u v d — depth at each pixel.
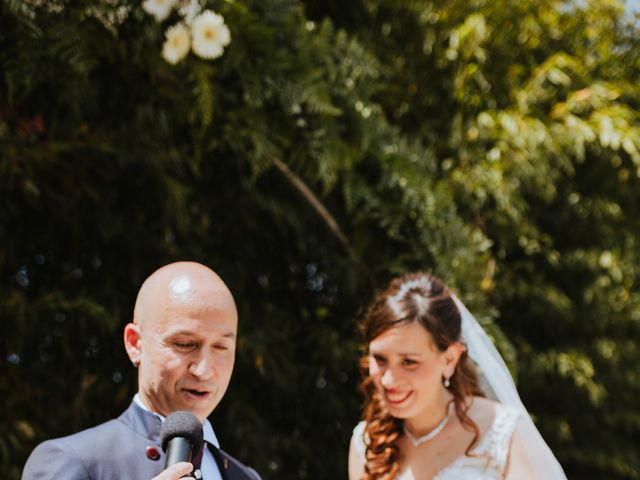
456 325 2.86
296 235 3.98
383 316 2.83
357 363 4.07
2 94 3.12
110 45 3.14
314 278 4.12
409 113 4.68
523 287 4.80
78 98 3.10
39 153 3.17
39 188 3.40
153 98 3.33
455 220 3.89
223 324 1.89
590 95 4.81
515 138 4.51
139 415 1.96
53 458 1.88
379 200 3.77
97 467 1.87
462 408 2.88
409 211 3.78
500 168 4.51
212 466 2.07
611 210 5.03
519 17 4.86
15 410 3.33
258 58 3.44
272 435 3.93
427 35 4.64
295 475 4.09
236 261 3.92
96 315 3.32
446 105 4.69
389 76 4.26
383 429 2.99
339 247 3.98
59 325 3.49
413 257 3.84
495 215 4.64
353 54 3.79
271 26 3.52
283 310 4.00
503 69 4.79
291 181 3.71
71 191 3.41
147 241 3.58
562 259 4.99
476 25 4.56
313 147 3.52
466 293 3.85
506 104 4.76
